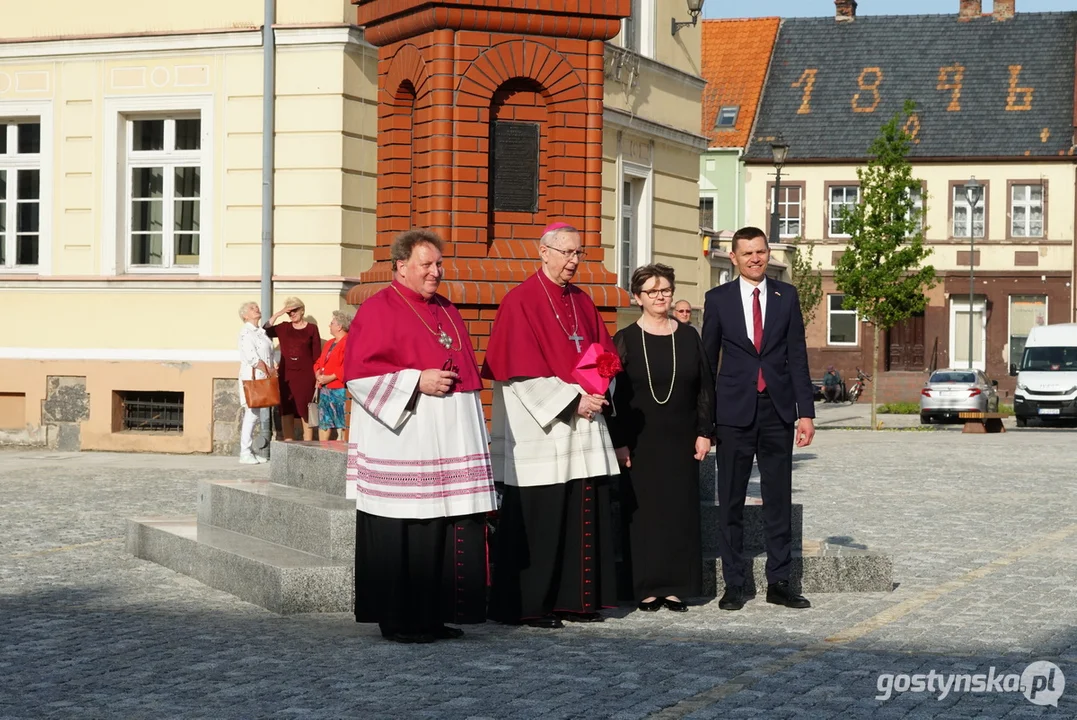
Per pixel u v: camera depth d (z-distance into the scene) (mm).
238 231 20688
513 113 11594
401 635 8102
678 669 7359
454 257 11289
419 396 8109
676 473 9180
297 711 6426
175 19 20922
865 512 14914
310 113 20344
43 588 10008
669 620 8898
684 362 9188
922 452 24688
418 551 8125
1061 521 14281
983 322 55406
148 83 21062
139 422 21453
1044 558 11656
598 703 6586
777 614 9102
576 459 8703
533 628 8617
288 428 19484
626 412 9180
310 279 20234
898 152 38875
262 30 20422
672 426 9164
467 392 8211
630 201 26531
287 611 9062
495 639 8242
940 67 57906
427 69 11391
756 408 9266
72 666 7395
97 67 21297
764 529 9461
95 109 21312
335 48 20250
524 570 8656
